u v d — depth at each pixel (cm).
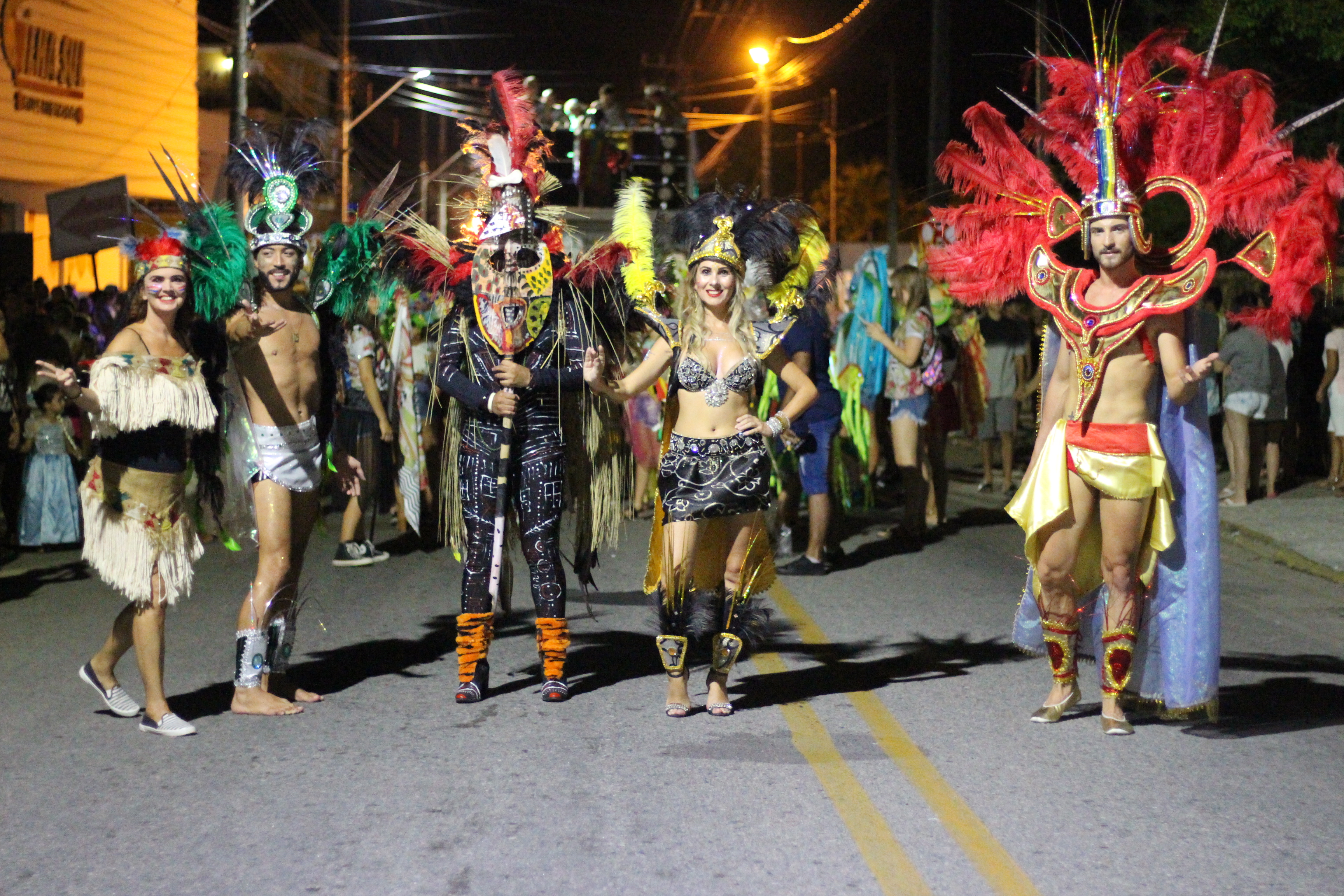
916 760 490
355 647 696
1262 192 505
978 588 866
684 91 3269
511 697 588
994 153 552
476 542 587
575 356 595
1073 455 517
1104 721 527
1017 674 627
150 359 518
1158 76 533
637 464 1186
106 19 1995
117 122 2042
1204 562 524
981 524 1177
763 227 556
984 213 555
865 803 441
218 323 546
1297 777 469
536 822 425
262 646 561
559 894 368
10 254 1655
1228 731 529
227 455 563
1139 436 513
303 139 571
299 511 572
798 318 562
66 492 1032
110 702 555
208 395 533
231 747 511
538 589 584
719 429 547
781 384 883
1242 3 1370
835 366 1138
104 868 389
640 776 472
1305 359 1419
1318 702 575
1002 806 439
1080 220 530
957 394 1240
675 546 546
